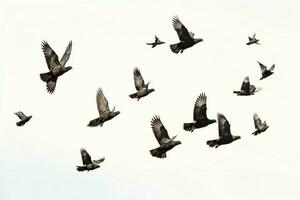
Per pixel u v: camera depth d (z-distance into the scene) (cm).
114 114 4941
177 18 5234
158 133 4897
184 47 5244
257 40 6275
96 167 5144
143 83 5053
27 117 5503
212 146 5078
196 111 4947
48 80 4916
